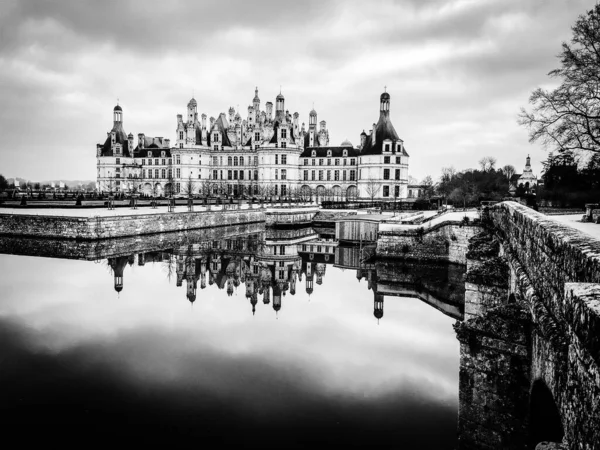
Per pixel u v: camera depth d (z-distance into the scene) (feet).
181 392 54.80
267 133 408.46
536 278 36.47
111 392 54.54
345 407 51.70
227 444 43.80
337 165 414.21
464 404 42.52
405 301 101.91
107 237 165.89
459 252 136.05
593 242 25.77
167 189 461.78
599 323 15.75
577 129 111.34
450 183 381.40
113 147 476.13
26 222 168.25
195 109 439.22
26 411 49.52
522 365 39.14
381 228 146.82
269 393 54.85
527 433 38.96
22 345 69.31
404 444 44.16
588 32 104.06
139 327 79.77
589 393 16.94
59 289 104.58
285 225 246.88
